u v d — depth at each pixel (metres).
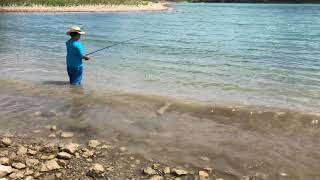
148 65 16.05
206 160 6.59
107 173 6.12
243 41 25.98
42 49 20.98
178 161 6.56
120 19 49.66
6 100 10.20
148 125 8.33
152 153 6.89
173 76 13.69
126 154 6.84
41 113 9.11
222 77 13.62
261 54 19.72
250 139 7.49
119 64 16.22
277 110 9.30
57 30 33.66
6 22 42.31
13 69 14.66
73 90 11.34
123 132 7.91
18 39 26.11
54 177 5.99
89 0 75.81
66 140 7.49
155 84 12.38
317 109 9.44
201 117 8.86
